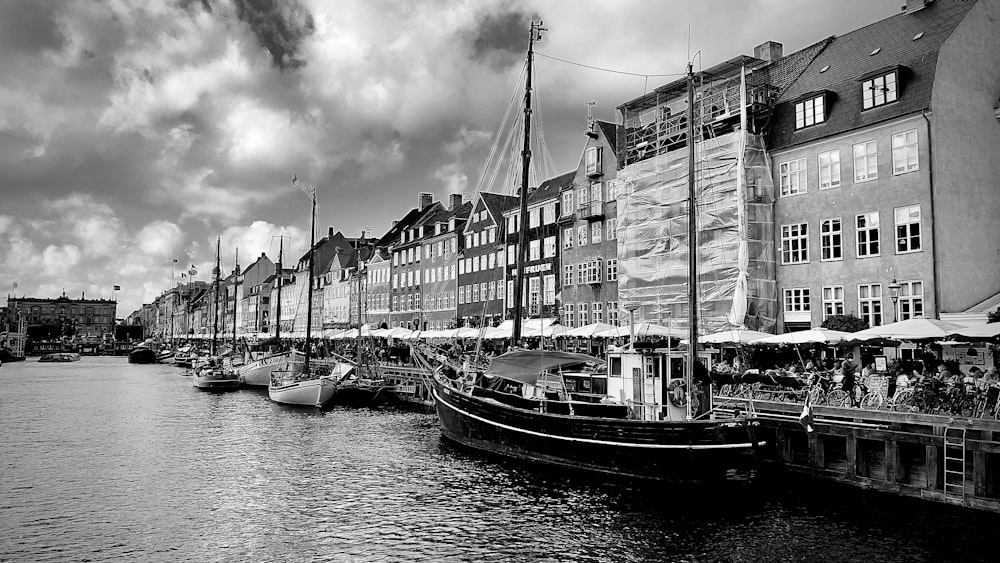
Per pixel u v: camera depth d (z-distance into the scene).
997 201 31.94
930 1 35.50
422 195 98.12
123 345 190.75
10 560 17.77
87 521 21.14
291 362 62.34
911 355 29.42
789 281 36.28
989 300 29.56
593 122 51.41
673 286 41.09
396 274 90.94
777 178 37.31
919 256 30.47
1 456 31.25
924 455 20.12
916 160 30.86
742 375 25.34
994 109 32.50
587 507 21.89
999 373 22.48
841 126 33.88
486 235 69.12
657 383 25.55
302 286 125.88
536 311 58.38
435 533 19.77
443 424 34.00
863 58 35.97
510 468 27.52
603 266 50.09
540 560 17.56
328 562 17.64
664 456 22.77
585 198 52.56
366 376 51.44
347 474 27.08
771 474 24.08
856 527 19.11
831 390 24.67
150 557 18.05
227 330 167.12
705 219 39.34
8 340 153.38
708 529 19.48
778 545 18.03
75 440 35.59
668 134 43.88
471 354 46.59
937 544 17.62
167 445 33.91
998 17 33.41
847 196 33.66
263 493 24.36
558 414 26.58
